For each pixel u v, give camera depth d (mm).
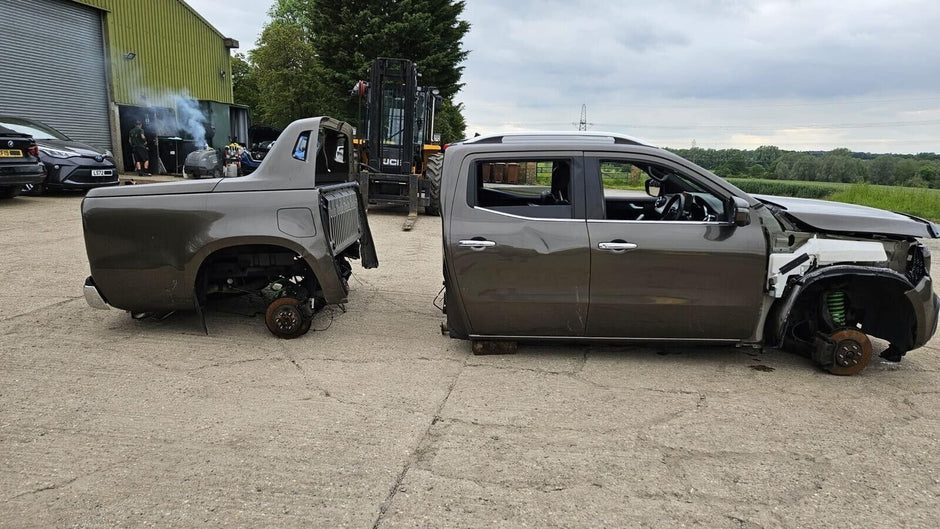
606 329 4457
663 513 2693
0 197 12594
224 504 2689
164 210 4648
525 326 4477
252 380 4113
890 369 4590
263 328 5266
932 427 3600
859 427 3586
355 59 31750
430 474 2979
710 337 4453
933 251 11414
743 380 4297
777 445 3350
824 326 4570
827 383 4273
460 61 35062
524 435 3408
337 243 5133
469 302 4434
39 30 17578
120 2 20922
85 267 7188
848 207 4715
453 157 4512
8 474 2895
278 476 2932
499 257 4359
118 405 3672
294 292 5066
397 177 13391
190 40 25688
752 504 2779
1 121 12859
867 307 4633
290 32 40188
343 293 4871
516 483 2916
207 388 3959
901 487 2945
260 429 3410
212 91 27922
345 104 34469
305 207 4699
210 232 4652
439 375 4273
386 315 5746
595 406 3809
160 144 21125
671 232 4305
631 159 4406
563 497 2803
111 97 20672
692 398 3961
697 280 4312
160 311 5098
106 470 2949
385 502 2734
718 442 3369
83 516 2584
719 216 4387
